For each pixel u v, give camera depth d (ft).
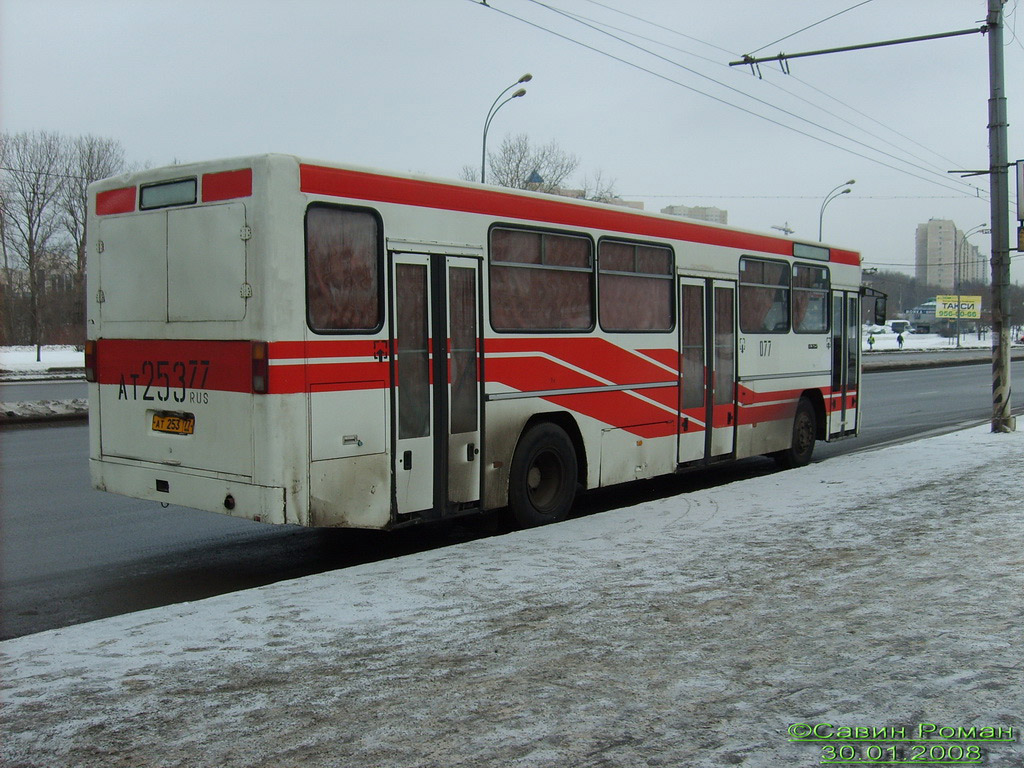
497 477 26.73
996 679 14.02
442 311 24.93
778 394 39.86
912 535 24.29
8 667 15.03
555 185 167.63
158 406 23.76
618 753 11.68
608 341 30.63
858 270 46.16
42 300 177.27
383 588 19.75
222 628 17.04
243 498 21.83
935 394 91.35
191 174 22.65
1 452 46.60
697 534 25.11
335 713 12.99
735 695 13.53
